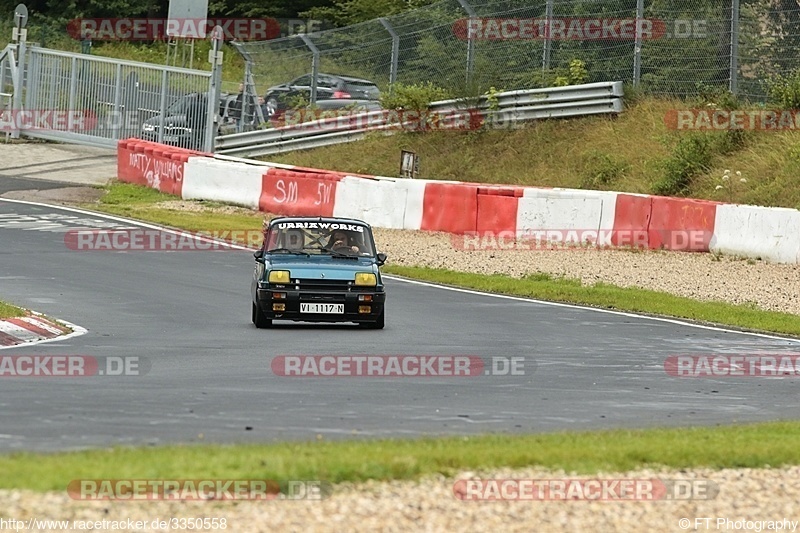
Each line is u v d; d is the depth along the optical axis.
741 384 45.12
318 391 40.28
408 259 85.88
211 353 48.41
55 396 37.53
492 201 95.88
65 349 48.38
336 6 194.38
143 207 108.06
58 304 61.94
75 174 124.25
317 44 136.62
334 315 56.38
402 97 126.44
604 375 46.09
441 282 76.75
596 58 122.56
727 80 113.06
